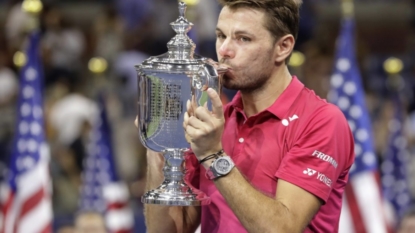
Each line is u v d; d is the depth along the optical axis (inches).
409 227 392.8
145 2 698.8
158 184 231.0
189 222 240.1
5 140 550.6
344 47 373.1
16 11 669.9
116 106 591.2
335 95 372.2
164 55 215.6
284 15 218.5
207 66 208.7
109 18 673.0
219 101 203.2
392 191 482.6
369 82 613.6
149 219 238.4
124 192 478.0
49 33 667.4
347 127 225.5
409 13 751.1
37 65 390.0
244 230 221.9
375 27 751.1
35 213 383.6
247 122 226.7
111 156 452.1
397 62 549.6
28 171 386.3
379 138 545.6
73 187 522.9
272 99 225.6
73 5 758.5
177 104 211.0
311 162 216.5
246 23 216.1
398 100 508.1
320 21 674.8
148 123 213.8
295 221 208.7
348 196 368.8
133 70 646.5
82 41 689.6
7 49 695.7
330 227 228.5
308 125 220.5
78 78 634.2
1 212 436.1
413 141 554.9
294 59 520.1
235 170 206.5
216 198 227.0
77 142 548.4
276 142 221.6
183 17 218.2
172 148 214.8
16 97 627.5
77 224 411.5
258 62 217.9
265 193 217.3
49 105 599.2
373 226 366.6
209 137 204.4
